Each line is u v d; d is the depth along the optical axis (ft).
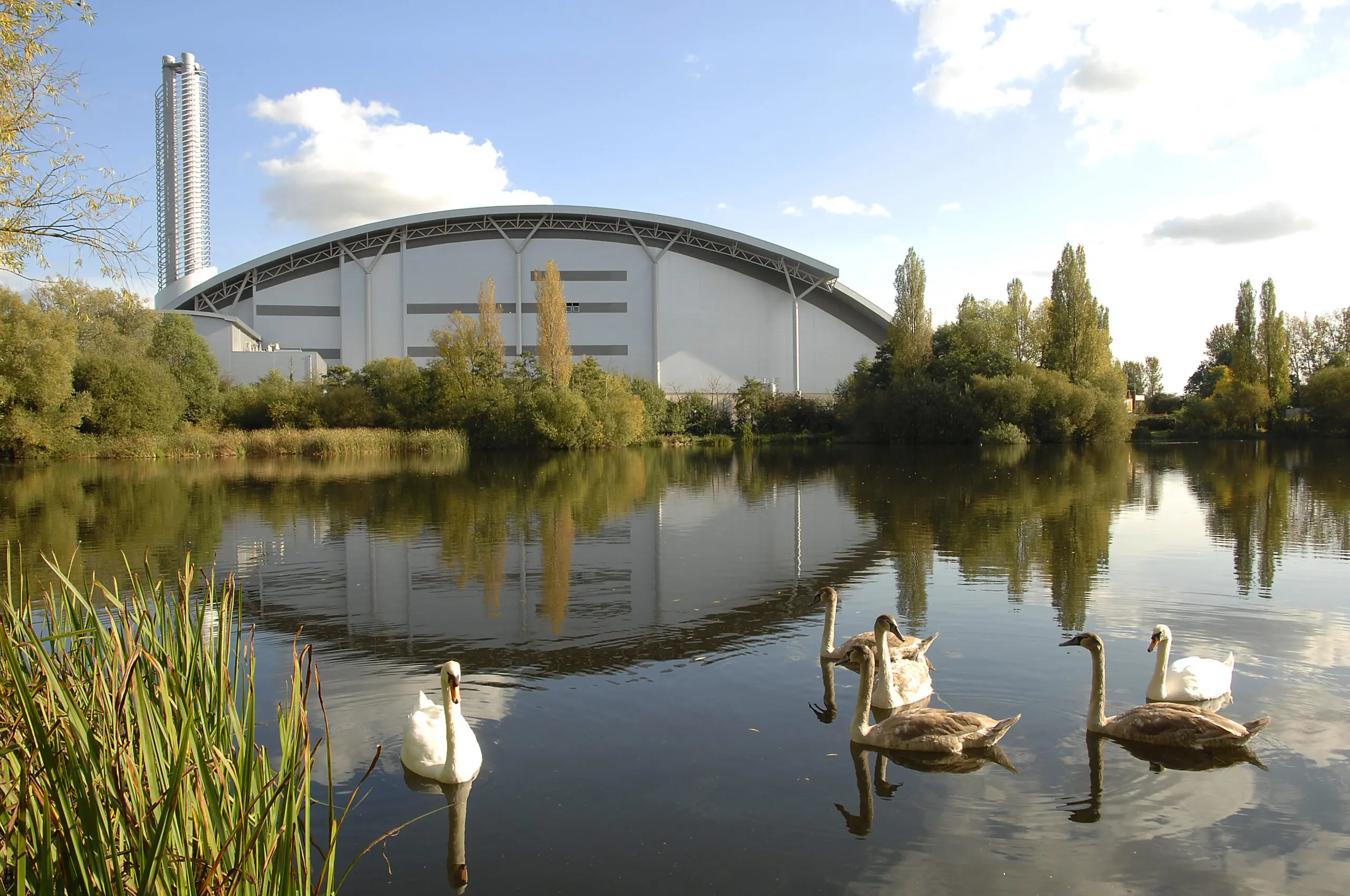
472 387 193.98
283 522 66.28
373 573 46.16
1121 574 43.50
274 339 241.14
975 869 16.20
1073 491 87.56
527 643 31.96
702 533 59.98
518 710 24.67
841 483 100.27
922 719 21.49
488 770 20.65
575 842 17.30
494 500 82.69
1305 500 77.30
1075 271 196.54
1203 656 29.12
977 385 190.08
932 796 19.07
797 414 231.50
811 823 17.94
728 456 161.89
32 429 128.57
